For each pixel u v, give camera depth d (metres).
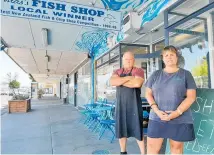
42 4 3.61
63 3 3.74
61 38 6.66
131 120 2.84
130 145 4.13
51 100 22.53
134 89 2.86
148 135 2.26
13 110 10.38
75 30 5.85
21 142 4.59
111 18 4.11
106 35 6.41
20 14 3.50
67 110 11.27
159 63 5.35
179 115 2.07
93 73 9.11
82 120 7.50
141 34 5.20
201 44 3.39
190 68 3.54
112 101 6.82
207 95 2.63
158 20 4.25
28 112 10.40
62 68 15.24
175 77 2.17
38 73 20.12
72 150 3.97
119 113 2.88
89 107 6.94
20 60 11.76
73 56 10.34
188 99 2.06
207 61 3.29
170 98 2.12
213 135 2.47
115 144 4.31
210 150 2.48
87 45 7.68
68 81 18.50
